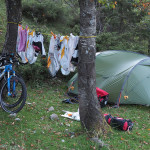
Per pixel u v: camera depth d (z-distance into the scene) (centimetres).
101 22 1332
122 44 1032
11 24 518
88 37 377
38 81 757
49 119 480
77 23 1435
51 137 392
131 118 538
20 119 457
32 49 479
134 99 636
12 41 523
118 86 646
